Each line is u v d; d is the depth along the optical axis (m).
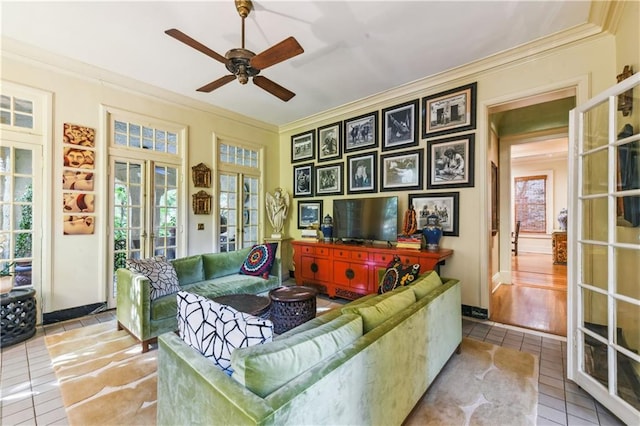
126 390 1.93
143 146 3.87
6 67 2.86
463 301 3.39
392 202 3.85
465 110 3.40
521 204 8.50
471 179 3.35
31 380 2.04
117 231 3.62
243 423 0.86
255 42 2.84
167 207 4.10
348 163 4.59
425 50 2.99
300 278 4.51
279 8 2.34
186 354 1.26
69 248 3.23
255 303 2.57
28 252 3.01
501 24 2.56
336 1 2.27
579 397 1.86
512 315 3.35
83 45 2.93
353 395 1.19
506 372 2.15
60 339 2.71
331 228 4.54
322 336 1.21
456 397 1.85
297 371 1.06
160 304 2.58
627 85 1.64
